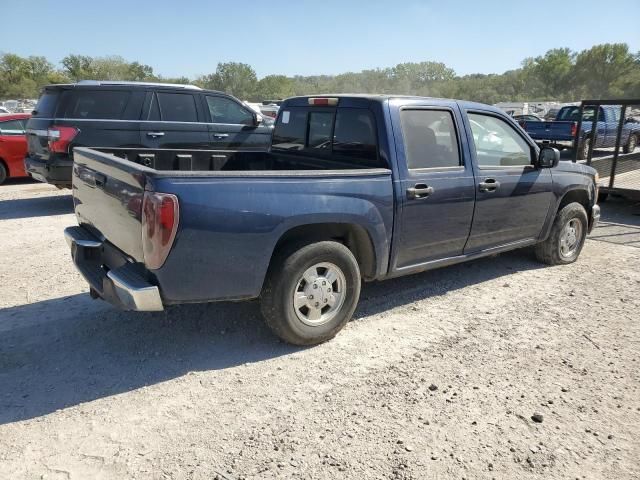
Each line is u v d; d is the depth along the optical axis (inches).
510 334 169.9
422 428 119.8
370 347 158.9
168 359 149.3
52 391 132.0
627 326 177.8
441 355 154.6
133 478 102.5
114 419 121.0
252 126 391.5
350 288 159.3
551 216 229.0
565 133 700.0
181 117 359.6
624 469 108.6
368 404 128.8
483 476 105.1
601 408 129.8
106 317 175.8
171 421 120.6
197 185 128.7
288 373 142.7
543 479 105.0
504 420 123.7
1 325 168.1
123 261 141.9
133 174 129.3
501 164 203.0
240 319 175.8
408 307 190.5
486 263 245.3
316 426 119.7
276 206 139.7
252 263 139.4
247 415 123.5
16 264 229.6
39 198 390.6
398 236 169.6
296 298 150.3
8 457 107.5
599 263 251.0
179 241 127.5
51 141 322.7
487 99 4138.8
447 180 179.3
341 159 182.5
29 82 3206.2
